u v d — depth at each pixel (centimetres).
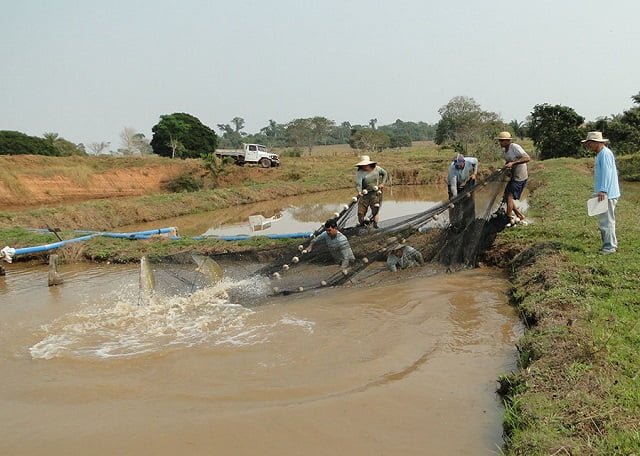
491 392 510
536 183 2355
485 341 637
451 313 736
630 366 450
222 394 522
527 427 404
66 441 451
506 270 930
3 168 2795
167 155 5022
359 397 506
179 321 730
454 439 433
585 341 495
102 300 873
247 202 2833
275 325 707
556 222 1083
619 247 815
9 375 586
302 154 7000
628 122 3891
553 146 4038
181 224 2116
